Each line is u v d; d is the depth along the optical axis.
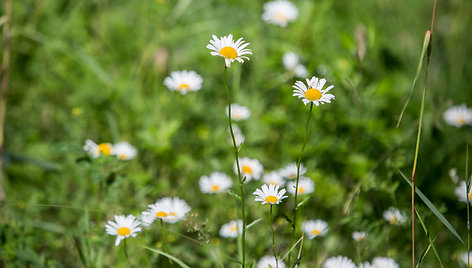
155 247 1.54
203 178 1.69
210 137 1.83
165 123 1.77
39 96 1.95
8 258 1.52
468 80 1.94
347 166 1.71
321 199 1.67
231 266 1.56
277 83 1.91
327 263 1.52
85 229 1.52
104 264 1.58
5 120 1.89
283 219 1.61
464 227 1.63
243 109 1.85
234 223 1.60
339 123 1.78
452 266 1.58
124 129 1.86
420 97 1.87
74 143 1.65
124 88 1.91
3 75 1.70
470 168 1.70
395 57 1.94
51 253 1.60
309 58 1.89
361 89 1.78
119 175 1.62
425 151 1.71
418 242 1.60
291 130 1.82
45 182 1.77
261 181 1.70
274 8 1.94
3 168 1.70
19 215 1.58
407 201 1.63
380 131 1.76
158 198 1.70
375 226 1.58
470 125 1.76
